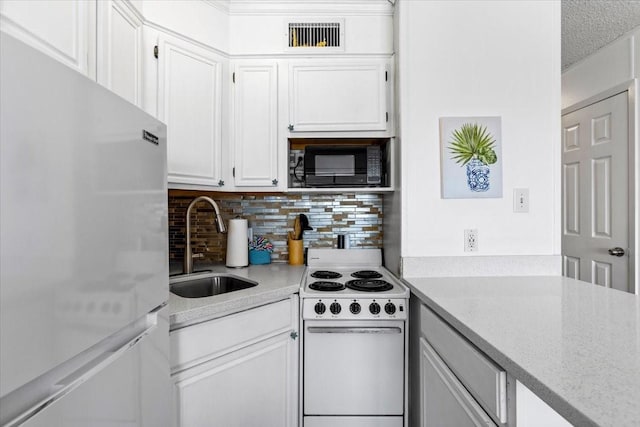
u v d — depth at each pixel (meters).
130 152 0.71
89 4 1.06
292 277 1.66
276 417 1.39
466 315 1.00
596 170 2.22
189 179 1.54
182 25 1.53
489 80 1.60
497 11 1.60
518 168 1.60
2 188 0.43
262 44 1.77
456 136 1.59
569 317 0.98
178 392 1.08
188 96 1.54
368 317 1.42
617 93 2.05
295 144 1.99
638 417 0.50
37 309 0.47
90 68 1.07
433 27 1.60
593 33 2.02
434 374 1.20
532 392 0.68
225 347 1.21
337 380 1.46
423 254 1.61
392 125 1.77
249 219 2.13
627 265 1.99
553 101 1.60
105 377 0.63
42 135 0.48
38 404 0.49
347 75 1.77
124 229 0.69
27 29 0.84
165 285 0.89
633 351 0.74
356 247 2.12
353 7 1.77
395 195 1.74
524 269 1.59
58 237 0.51
